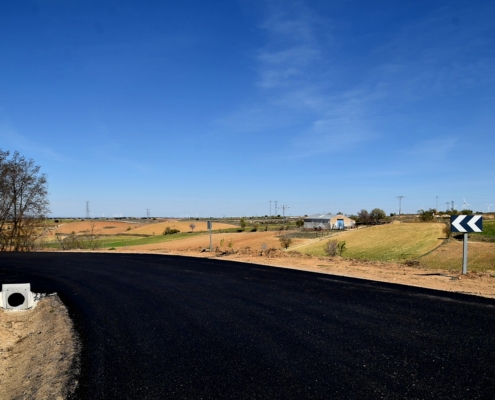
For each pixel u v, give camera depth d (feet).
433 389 13.61
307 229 308.60
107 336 21.97
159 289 35.86
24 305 32.81
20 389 16.21
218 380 15.10
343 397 13.24
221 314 25.48
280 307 26.71
